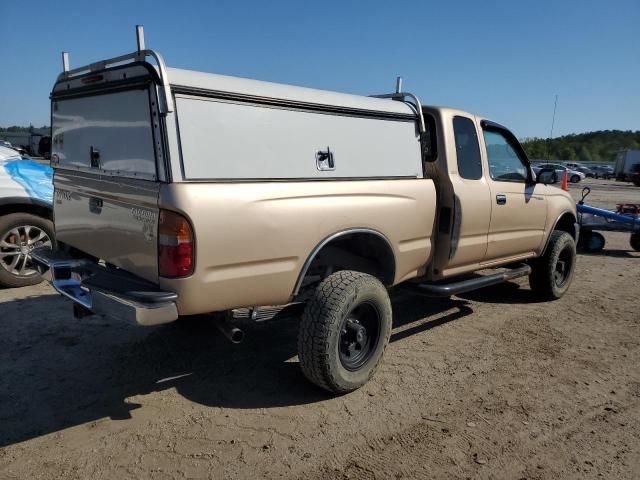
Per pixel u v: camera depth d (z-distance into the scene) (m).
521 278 7.55
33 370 4.02
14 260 6.02
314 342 3.49
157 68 2.86
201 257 2.93
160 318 2.90
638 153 46.59
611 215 10.13
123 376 3.98
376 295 3.74
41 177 6.32
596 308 6.21
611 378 4.25
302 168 3.44
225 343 4.65
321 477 2.85
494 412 3.62
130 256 3.25
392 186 4.00
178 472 2.85
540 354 4.71
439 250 4.63
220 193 2.98
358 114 3.79
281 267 3.32
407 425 3.41
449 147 4.58
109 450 3.03
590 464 3.07
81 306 3.50
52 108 4.24
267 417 3.45
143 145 3.04
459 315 5.78
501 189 5.14
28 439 3.11
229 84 3.10
